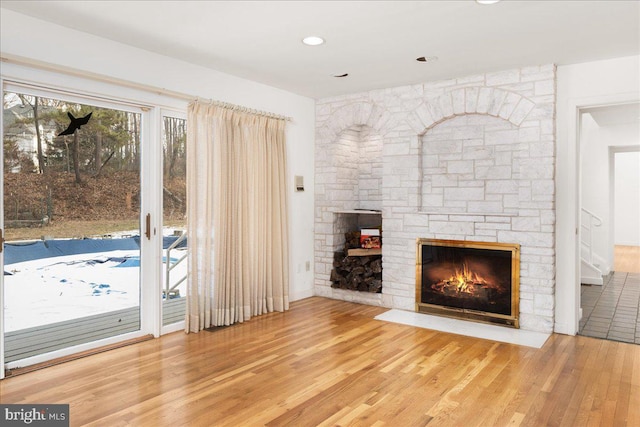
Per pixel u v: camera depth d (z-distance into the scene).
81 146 3.46
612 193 8.10
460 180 4.64
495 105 4.31
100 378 2.97
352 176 5.77
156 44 3.57
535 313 4.13
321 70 4.29
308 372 3.11
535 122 4.10
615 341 3.84
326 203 5.50
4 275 3.07
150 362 3.28
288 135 5.17
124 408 2.55
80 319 3.49
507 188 4.38
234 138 4.36
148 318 3.90
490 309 4.37
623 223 11.84
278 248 4.85
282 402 2.64
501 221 4.28
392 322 4.41
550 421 2.43
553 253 4.05
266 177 4.74
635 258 9.48
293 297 5.31
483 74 4.38
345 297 5.37
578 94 3.99
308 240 5.53
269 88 4.89
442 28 3.22
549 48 3.62
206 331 4.08
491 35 3.35
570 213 4.05
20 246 3.15
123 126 3.71
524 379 3.00
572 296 4.04
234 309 4.35
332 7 2.88
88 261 3.53
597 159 7.84
